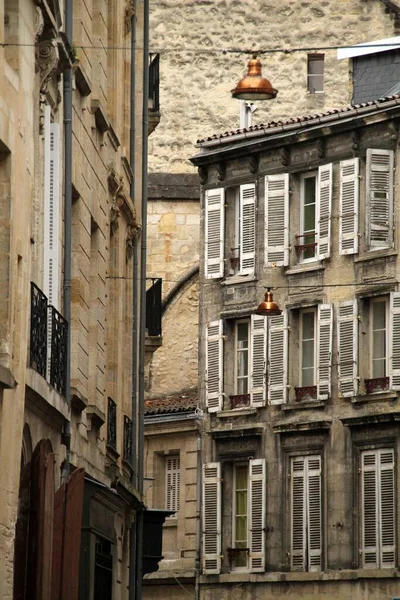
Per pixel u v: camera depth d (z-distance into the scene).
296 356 81.00
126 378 59.00
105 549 52.41
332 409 78.81
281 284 81.62
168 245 92.94
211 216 85.00
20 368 36.16
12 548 35.66
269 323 81.88
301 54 93.94
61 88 43.62
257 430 81.75
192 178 93.31
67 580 40.47
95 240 50.88
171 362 91.56
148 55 63.28
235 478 83.31
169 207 93.12
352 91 88.12
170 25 94.50
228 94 94.19
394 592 74.88
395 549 75.19
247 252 83.25
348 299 78.62
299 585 78.81
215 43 94.31
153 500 87.56
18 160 35.97
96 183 50.41
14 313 35.69
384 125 77.94
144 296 61.62
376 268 77.62
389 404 76.38
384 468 76.25
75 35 46.81
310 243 80.69
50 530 37.84
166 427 87.31
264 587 80.31
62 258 43.72
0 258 35.25
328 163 80.00
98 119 50.22
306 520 79.19
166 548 87.00
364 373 77.88
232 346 83.81
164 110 93.94
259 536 80.88
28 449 38.75
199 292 86.81
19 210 36.06
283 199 81.81
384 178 77.88
